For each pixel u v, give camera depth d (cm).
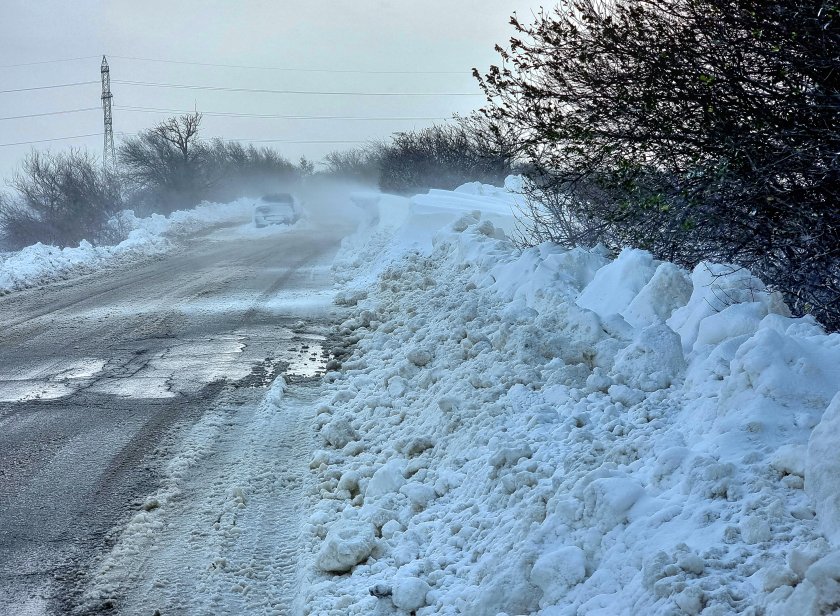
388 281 1428
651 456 462
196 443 752
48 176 4078
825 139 713
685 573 337
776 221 766
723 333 598
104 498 639
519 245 1307
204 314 1445
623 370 596
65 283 2058
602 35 827
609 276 822
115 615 473
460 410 650
